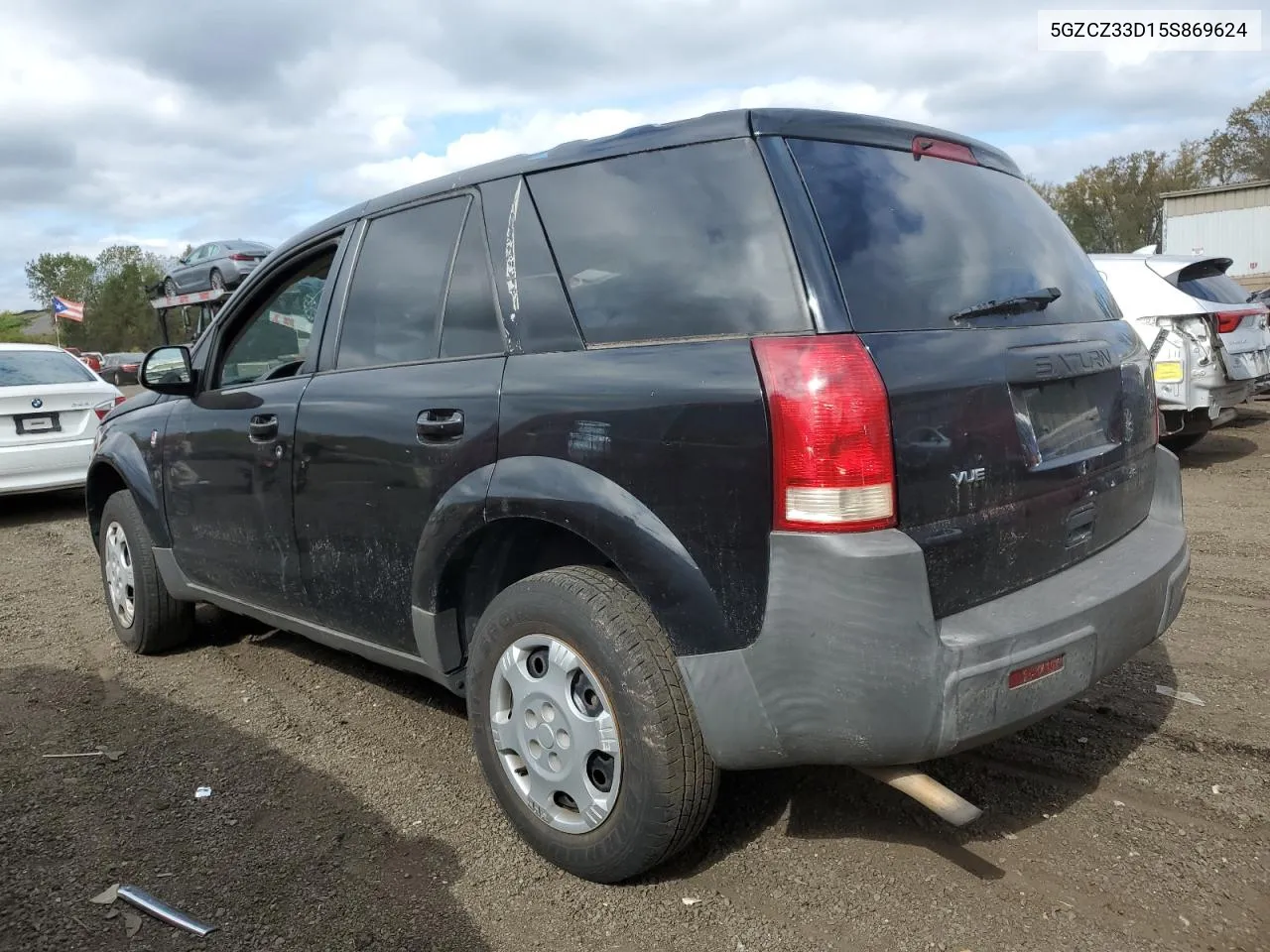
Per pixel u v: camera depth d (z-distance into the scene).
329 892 2.64
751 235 2.38
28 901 2.62
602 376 2.51
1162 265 8.20
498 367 2.80
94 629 5.23
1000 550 2.38
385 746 3.56
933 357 2.27
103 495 5.00
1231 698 3.65
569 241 2.75
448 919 2.50
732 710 2.28
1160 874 2.56
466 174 3.15
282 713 3.91
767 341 2.25
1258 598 4.84
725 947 2.34
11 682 4.39
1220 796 2.94
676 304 2.47
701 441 2.27
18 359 9.12
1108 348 2.89
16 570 6.79
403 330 3.23
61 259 94.94
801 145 2.47
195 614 4.74
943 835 2.79
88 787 3.30
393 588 3.13
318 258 3.78
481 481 2.73
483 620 2.79
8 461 8.30
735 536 2.23
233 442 3.78
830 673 2.14
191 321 16.72
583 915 2.49
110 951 2.41
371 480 3.13
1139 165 49.31
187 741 3.67
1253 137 46.12
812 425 2.12
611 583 2.54
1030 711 2.29
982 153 3.00
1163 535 3.00
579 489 2.48
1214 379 7.89
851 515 2.11
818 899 2.51
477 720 2.83
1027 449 2.46
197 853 2.86
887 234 2.46
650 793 2.39
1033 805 2.94
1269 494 7.32
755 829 2.86
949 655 2.13
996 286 2.64
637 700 2.38
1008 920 2.40
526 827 2.72
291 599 3.65
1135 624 2.59
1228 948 2.27
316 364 3.54
